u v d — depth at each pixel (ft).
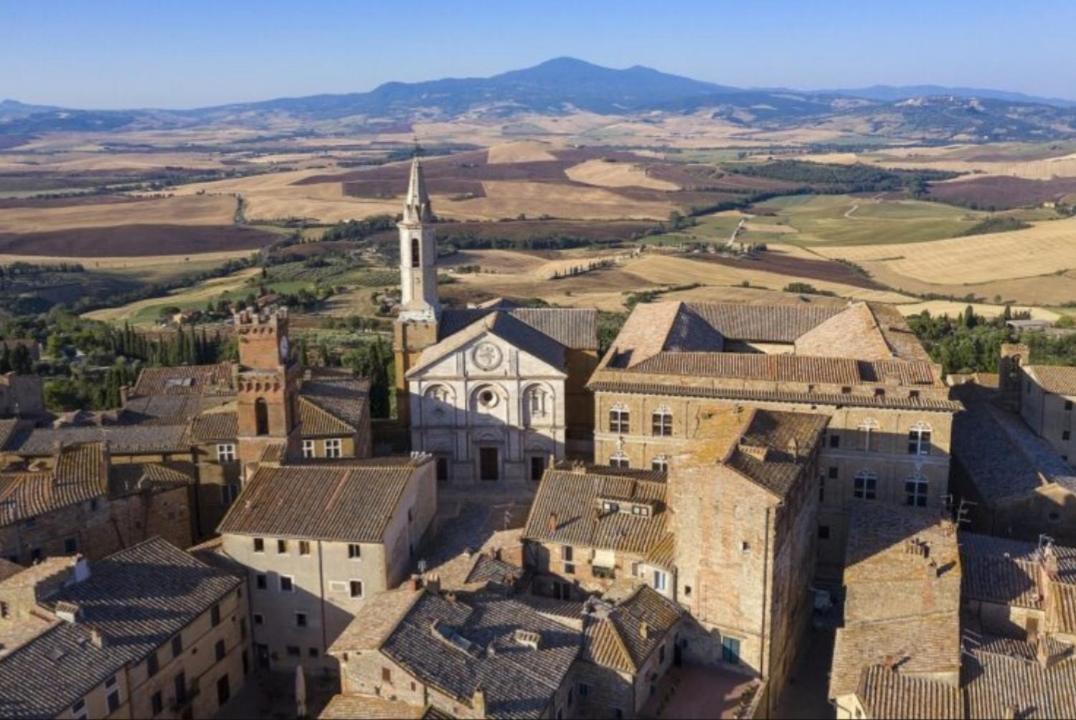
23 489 288.71
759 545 243.19
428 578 250.98
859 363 336.70
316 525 264.11
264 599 268.62
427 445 393.29
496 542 282.77
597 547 270.67
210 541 296.10
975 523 326.44
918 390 313.73
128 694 221.05
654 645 240.73
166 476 319.06
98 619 229.45
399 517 274.98
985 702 214.69
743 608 248.32
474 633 229.45
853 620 244.01
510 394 386.52
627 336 400.26
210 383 429.38
